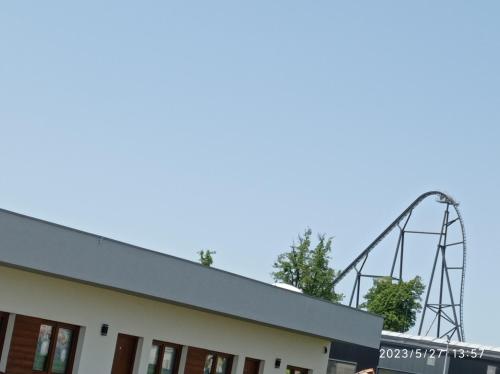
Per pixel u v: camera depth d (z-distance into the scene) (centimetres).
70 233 2509
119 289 2689
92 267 2577
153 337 2983
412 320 8956
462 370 5512
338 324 3525
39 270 2447
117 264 2645
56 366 2716
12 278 2534
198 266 2900
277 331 3503
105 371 2833
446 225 8100
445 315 8144
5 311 2534
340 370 5728
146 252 2728
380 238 8056
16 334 2584
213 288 2962
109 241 2616
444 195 7962
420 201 8081
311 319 3391
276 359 3500
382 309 8900
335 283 7550
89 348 2775
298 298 3312
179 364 3122
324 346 3769
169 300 2833
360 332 3634
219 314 3125
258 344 3416
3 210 2347
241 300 3073
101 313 2805
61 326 2722
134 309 2912
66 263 2506
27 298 2580
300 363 3638
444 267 8112
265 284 3164
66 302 2695
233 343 3297
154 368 3038
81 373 2755
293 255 6650
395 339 5797
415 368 5662
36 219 2423
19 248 2388
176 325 3066
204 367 3222
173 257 2814
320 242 6706
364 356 5662
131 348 2956
